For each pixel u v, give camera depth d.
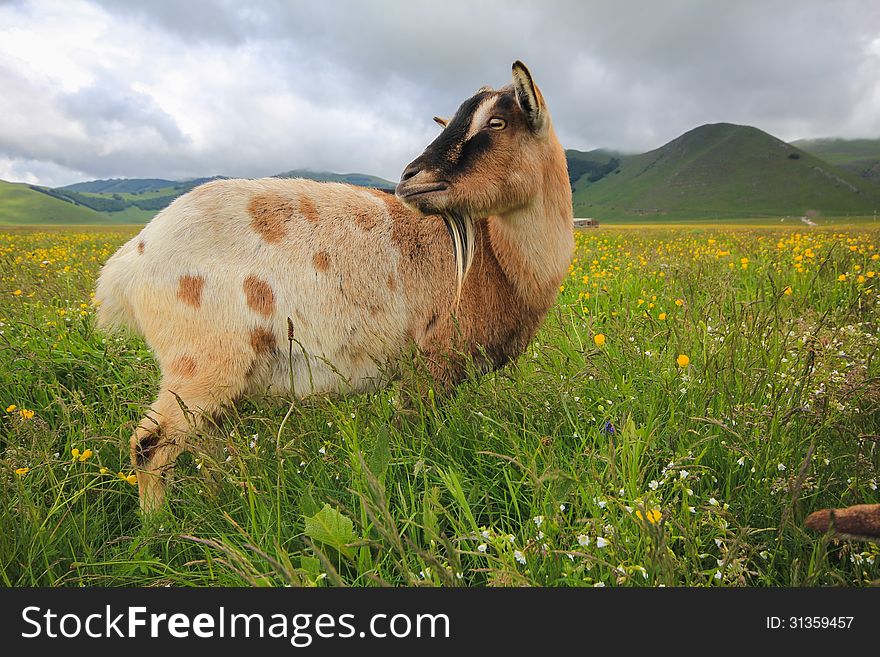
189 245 3.03
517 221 3.28
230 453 2.78
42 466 2.72
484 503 2.58
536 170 3.17
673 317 3.88
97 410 3.67
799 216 143.12
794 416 2.63
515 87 3.02
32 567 2.35
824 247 9.00
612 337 3.98
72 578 2.25
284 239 3.11
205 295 3.00
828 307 4.96
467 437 2.92
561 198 3.41
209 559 2.10
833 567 1.97
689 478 2.18
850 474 2.37
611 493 2.11
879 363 3.21
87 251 13.12
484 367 3.44
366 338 3.23
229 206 3.11
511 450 2.68
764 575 1.97
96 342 4.51
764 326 3.57
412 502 2.43
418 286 3.32
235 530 2.48
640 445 2.44
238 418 2.96
